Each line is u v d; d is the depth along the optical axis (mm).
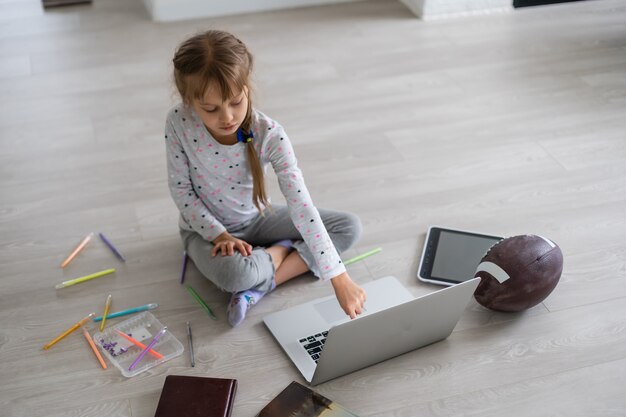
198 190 1790
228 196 1792
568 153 2338
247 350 1651
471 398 1511
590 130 2451
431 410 1487
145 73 2965
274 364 1612
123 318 1761
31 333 1719
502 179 2227
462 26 3285
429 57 3020
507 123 2520
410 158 2354
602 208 2076
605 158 2301
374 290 1785
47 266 1930
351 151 2406
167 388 1513
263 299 1797
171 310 1774
